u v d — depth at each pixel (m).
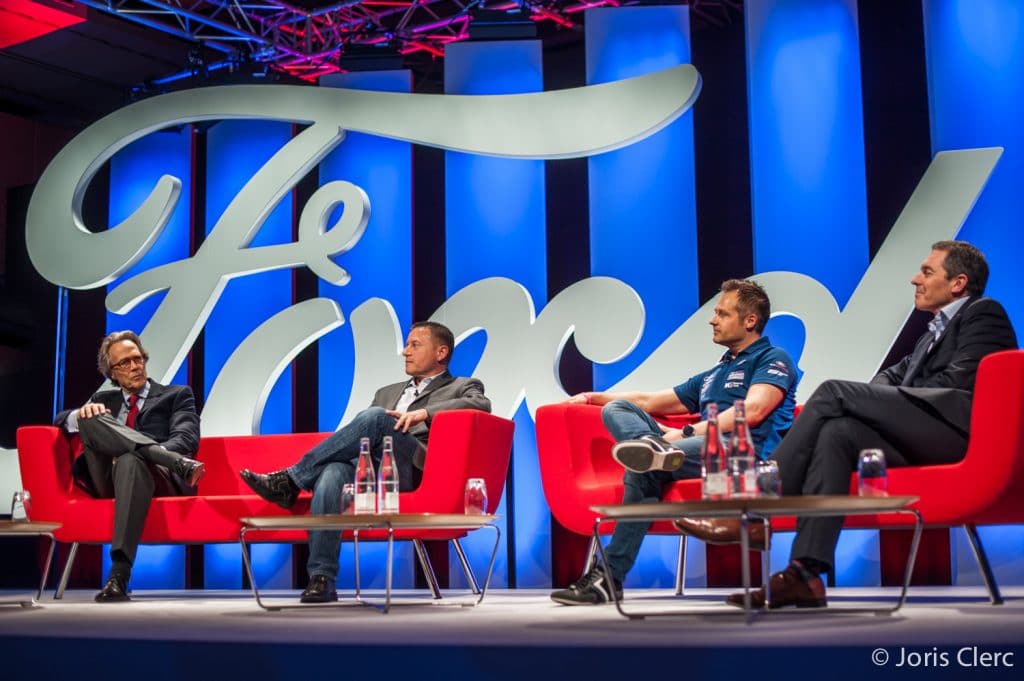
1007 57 4.35
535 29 5.45
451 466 3.62
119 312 5.50
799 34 4.68
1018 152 4.29
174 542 3.98
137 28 6.93
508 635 1.92
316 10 7.04
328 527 2.78
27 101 7.82
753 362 3.49
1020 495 2.76
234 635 2.01
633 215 4.86
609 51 5.08
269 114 5.46
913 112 6.16
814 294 4.38
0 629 2.25
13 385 7.47
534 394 4.74
